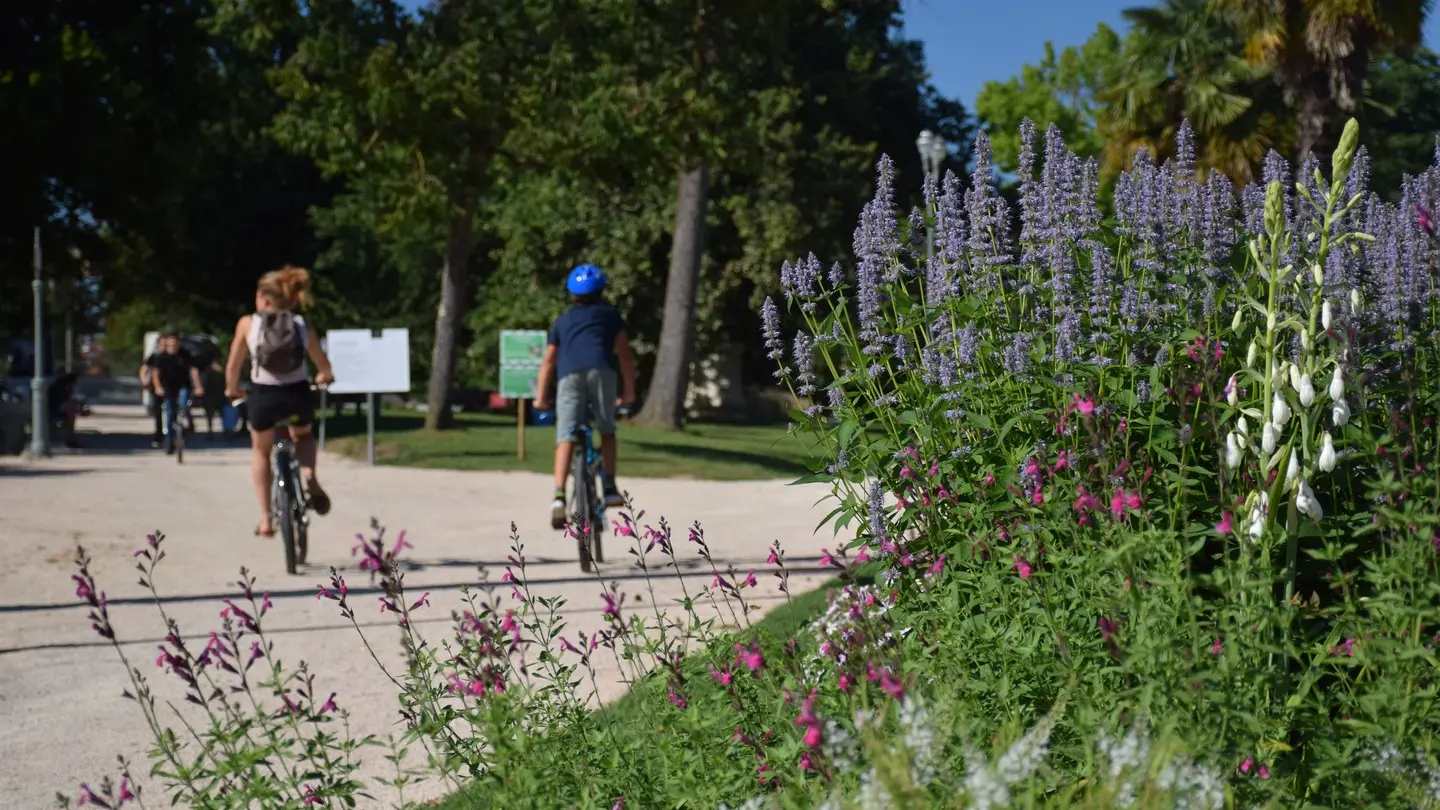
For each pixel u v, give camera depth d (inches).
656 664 156.3
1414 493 138.0
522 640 148.4
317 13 928.9
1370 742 116.3
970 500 181.0
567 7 956.0
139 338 3649.1
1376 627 128.6
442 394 999.6
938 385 196.7
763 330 220.1
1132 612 119.3
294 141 944.3
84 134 1105.4
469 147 968.9
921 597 158.6
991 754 112.4
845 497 199.9
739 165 1012.5
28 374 1562.5
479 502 591.8
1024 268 207.3
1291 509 141.9
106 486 630.5
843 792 103.7
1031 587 139.5
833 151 1734.7
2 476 673.0
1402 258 186.5
